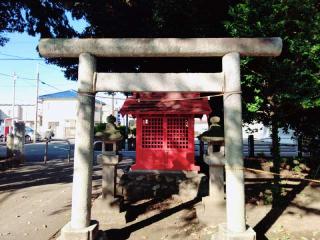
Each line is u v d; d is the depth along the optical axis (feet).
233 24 26.07
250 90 28.17
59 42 17.97
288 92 24.77
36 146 92.02
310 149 36.94
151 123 33.37
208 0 32.55
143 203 27.68
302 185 31.12
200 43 17.79
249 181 33.22
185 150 32.81
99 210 23.00
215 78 17.83
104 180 23.53
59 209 25.04
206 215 21.98
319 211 23.89
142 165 32.81
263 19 24.76
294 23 25.27
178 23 35.68
